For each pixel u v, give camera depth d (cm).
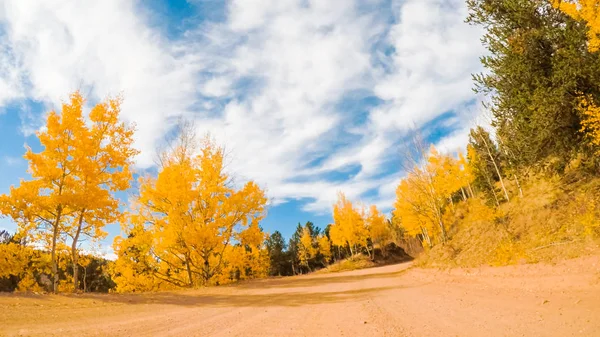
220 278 2475
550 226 1388
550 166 1523
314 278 2892
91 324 799
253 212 2428
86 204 1463
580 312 621
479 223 2197
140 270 2317
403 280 2034
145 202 2175
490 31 1411
